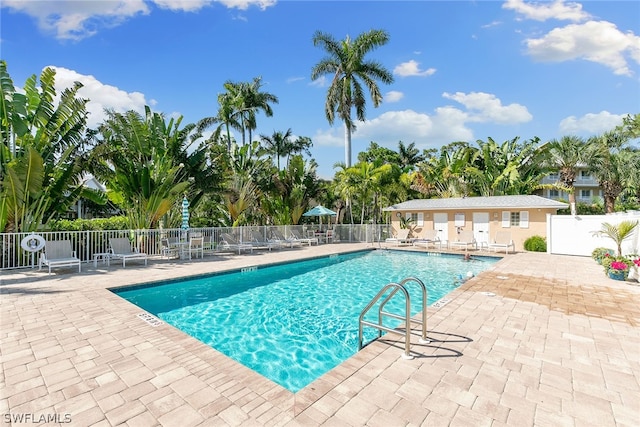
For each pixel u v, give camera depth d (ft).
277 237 66.18
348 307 27.48
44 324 17.95
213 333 21.57
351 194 77.36
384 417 9.93
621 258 33.55
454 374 12.58
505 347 15.20
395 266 47.70
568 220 52.31
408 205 74.08
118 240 40.14
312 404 10.55
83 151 42.04
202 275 34.78
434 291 33.06
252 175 74.84
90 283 28.73
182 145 52.95
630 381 12.23
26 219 37.04
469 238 59.98
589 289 27.27
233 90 97.55
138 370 12.68
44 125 38.29
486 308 21.57
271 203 79.71
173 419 9.71
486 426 9.59
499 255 52.47
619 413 10.28
